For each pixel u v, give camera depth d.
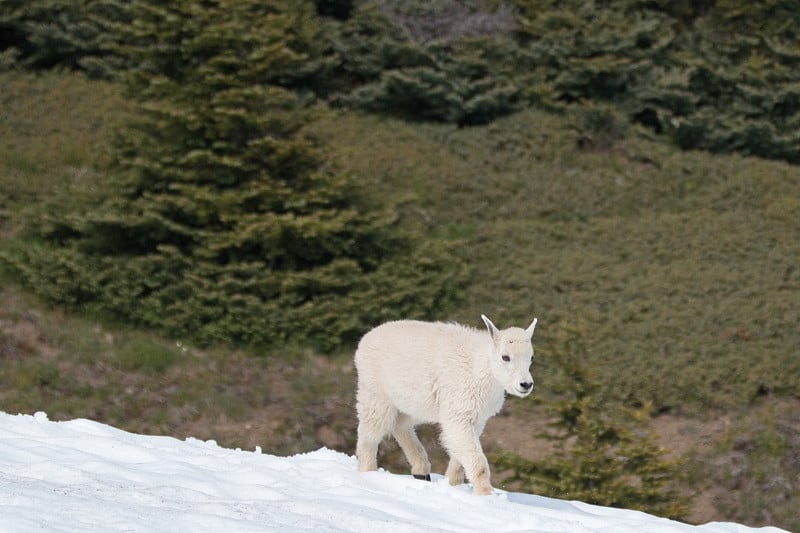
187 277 63.41
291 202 64.56
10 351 58.56
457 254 72.62
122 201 64.81
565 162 86.75
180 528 21.55
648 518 29.75
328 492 27.41
